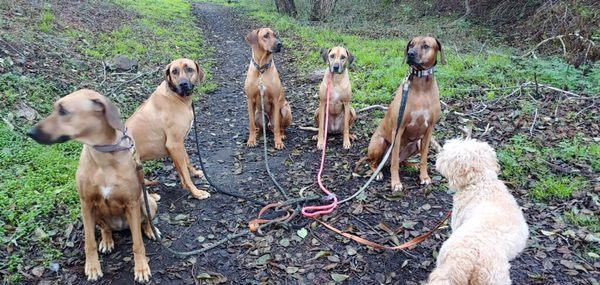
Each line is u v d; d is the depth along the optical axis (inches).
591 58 144.2
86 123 52.2
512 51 174.4
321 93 102.3
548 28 180.1
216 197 83.0
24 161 85.1
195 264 63.7
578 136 98.0
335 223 73.4
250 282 60.2
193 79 81.3
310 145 107.3
